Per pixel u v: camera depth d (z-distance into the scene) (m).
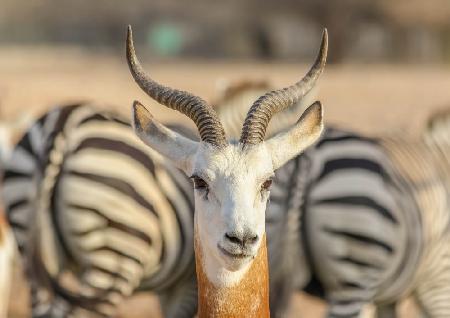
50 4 136.88
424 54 136.75
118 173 15.87
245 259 11.60
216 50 142.25
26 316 22.52
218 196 11.81
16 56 94.81
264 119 12.32
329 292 17.00
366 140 17.05
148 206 15.98
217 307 12.41
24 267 16.98
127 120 16.52
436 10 121.06
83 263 15.99
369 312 18.69
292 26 140.00
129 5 136.00
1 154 22.94
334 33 118.31
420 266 17.78
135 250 15.95
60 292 16.08
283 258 16.75
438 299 18.59
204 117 12.23
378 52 138.00
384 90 57.03
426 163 18.55
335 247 16.52
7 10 138.00
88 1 136.75
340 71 87.38
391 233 16.61
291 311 18.06
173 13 135.88
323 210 16.52
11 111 39.00
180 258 16.48
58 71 68.19
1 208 18.88
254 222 11.62
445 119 19.81
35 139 16.61
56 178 15.95
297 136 12.51
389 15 120.50
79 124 16.14
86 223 15.77
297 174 16.53
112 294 15.94
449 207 18.80
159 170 16.17
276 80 59.41
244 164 11.95
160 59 117.00
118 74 66.38
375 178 16.62
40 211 15.96
